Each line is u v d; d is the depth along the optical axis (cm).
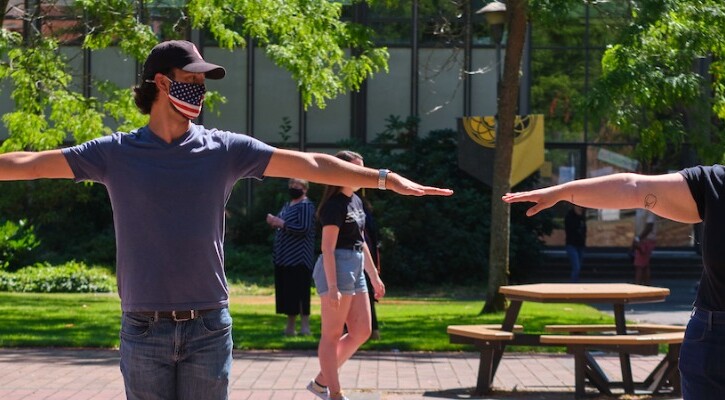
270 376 987
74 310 1625
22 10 1780
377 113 2903
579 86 2795
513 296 920
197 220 415
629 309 1947
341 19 2841
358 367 1063
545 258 2709
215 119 2906
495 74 2856
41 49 1605
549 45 2803
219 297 422
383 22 2872
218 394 424
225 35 1593
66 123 1612
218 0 1540
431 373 1029
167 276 411
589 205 418
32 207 2714
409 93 2894
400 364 1091
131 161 416
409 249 2539
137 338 417
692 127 1547
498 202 1617
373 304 1244
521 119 2294
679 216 425
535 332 1327
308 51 1566
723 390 412
